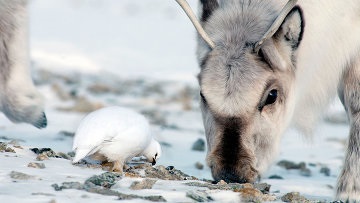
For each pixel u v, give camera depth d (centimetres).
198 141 3678
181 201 1933
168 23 12419
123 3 14400
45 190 1895
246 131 2269
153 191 2003
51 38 9688
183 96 6272
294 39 2414
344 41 2625
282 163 3331
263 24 2412
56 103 5331
